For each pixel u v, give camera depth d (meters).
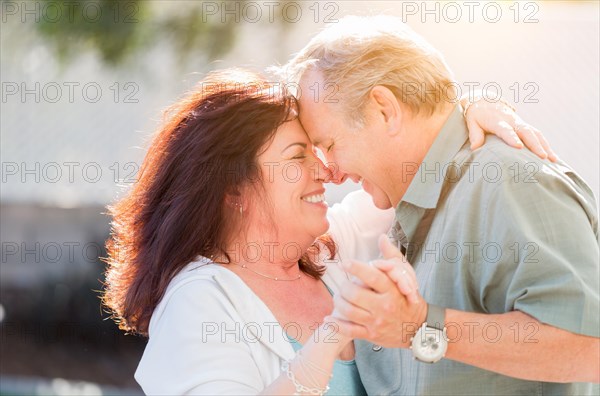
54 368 9.84
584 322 2.51
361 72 2.97
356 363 3.15
